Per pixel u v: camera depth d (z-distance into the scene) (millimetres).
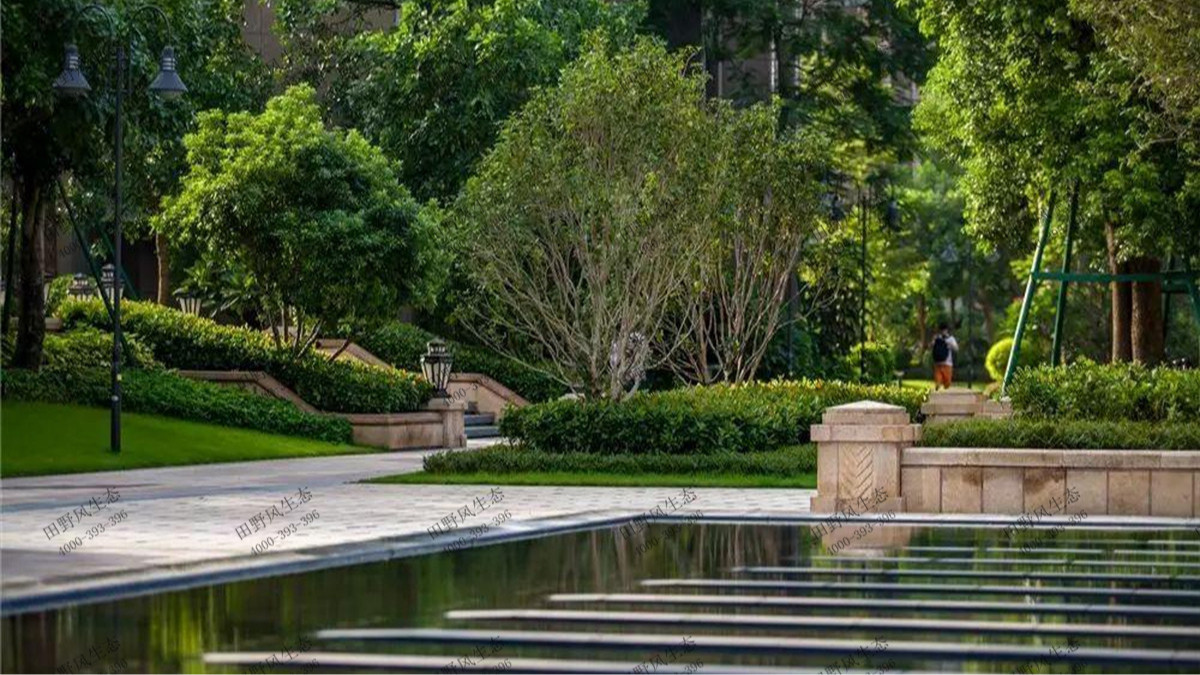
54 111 34000
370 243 38812
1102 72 35625
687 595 14820
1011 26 37906
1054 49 37750
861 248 64125
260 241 39438
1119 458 22328
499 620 13328
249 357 41281
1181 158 36969
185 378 38781
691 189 30844
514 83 48375
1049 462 22500
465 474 28516
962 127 40031
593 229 30453
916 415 34688
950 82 40156
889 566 17031
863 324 57188
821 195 41906
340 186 39562
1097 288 60469
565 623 13219
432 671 11266
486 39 47781
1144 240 37562
